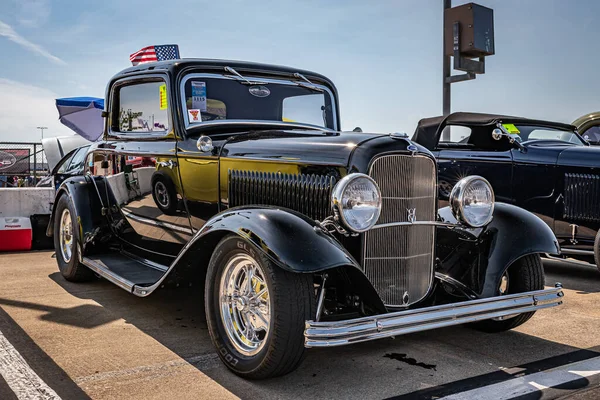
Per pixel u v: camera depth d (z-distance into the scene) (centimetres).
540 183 593
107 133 473
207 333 353
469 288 338
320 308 268
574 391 267
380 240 301
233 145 353
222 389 267
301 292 260
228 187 351
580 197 565
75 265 470
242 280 296
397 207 304
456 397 259
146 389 264
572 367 301
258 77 425
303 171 311
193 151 373
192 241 300
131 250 457
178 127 388
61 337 339
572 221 573
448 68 789
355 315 292
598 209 554
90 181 476
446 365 304
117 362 299
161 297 440
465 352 326
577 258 607
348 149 297
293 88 439
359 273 267
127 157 436
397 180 303
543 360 312
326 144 310
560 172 578
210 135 384
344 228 279
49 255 623
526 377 286
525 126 646
